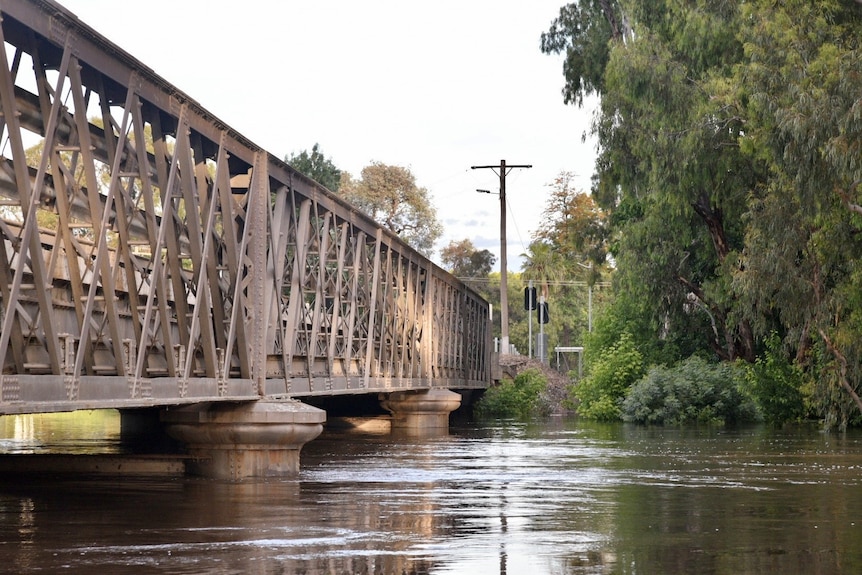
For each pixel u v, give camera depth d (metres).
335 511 16.47
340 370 30.16
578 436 40.09
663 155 46.78
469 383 57.81
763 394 50.97
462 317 56.25
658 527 15.02
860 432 42.75
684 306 59.59
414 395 44.62
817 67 35.03
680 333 60.88
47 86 13.10
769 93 36.69
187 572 11.23
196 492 18.88
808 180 35.44
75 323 15.97
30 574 11.09
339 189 93.19
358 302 34.34
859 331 38.94
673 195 47.56
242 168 21.88
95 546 12.93
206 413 21.30
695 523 15.48
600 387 59.28
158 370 16.86
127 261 15.53
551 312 132.88
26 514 15.73
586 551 12.88
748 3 38.19
